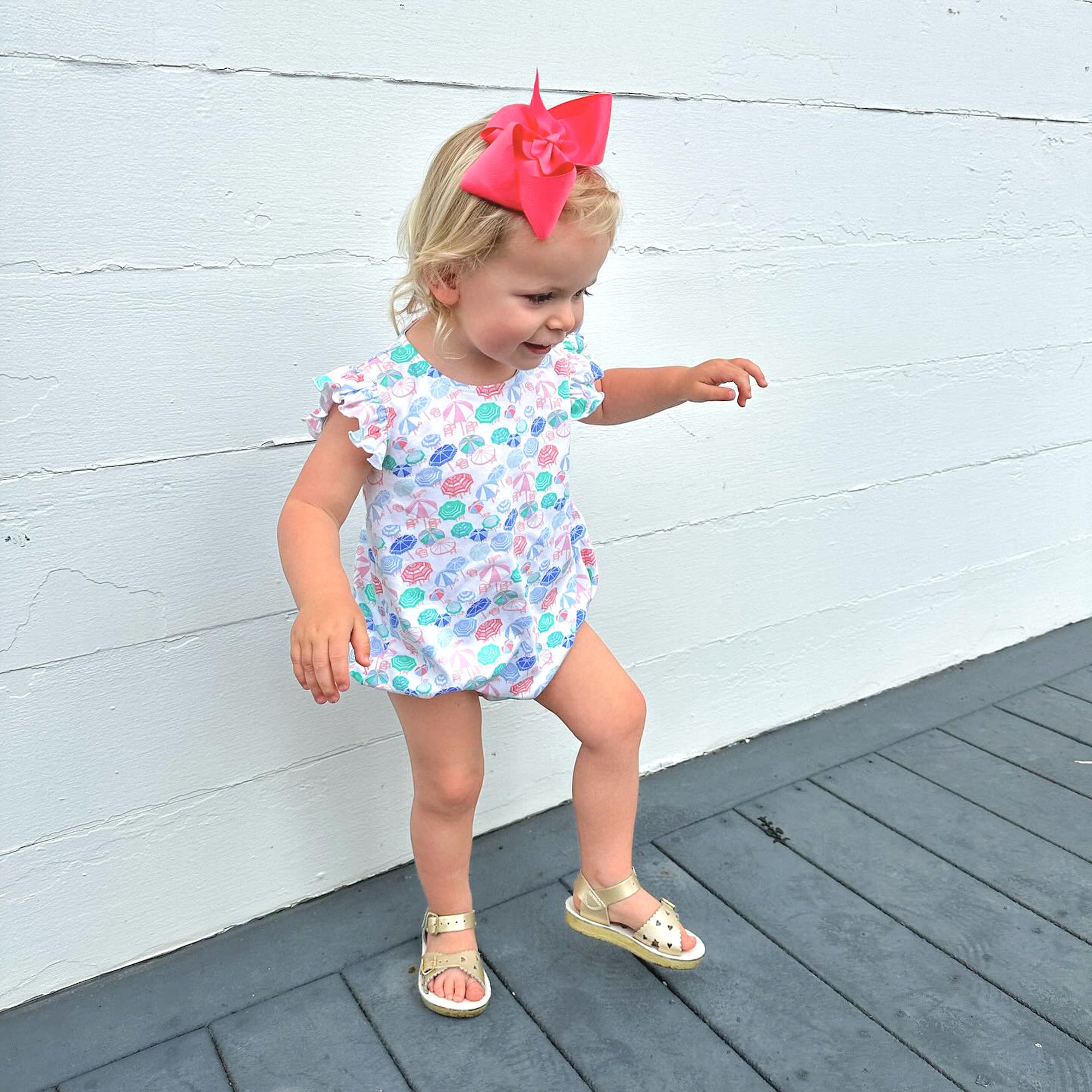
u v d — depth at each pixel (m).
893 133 2.13
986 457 2.53
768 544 2.21
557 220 1.18
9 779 1.49
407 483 1.37
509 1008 1.56
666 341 1.94
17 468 1.39
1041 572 2.75
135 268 1.41
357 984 1.61
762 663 2.28
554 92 1.69
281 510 1.60
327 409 1.34
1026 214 2.41
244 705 1.65
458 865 1.58
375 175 1.55
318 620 1.19
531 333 1.27
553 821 2.02
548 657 1.52
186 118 1.40
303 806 1.76
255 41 1.42
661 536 2.04
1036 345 2.53
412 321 1.54
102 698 1.53
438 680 1.45
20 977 1.57
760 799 2.07
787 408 2.14
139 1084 1.43
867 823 1.99
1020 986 1.58
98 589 1.49
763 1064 1.44
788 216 2.03
